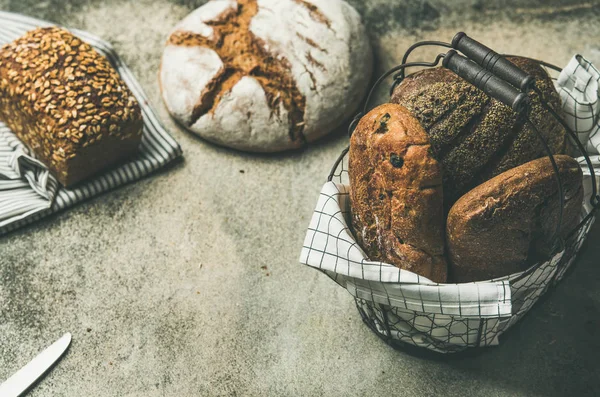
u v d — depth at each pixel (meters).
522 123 0.83
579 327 0.93
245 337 0.96
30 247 1.04
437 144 0.83
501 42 1.19
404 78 0.90
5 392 0.92
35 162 1.06
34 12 1.25
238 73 1.08
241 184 1.09
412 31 1.21
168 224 1.06
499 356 0.93
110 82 1.03
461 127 0.83
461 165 0.83
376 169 0.80
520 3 1.21
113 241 1.04
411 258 0.81
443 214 0.83
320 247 0.84
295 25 1.08
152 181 1.09
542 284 0.87
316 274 1.00
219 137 1.09
